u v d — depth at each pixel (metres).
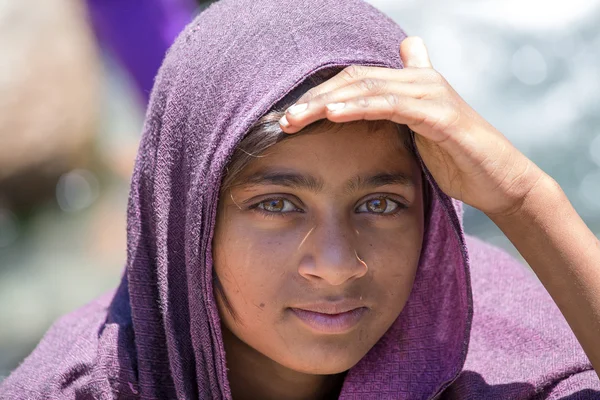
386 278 3.10
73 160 9.33
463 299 3.23
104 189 9.41
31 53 9.27
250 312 3.09
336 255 2.96
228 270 3.10
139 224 3.40
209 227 3.03
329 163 2.96
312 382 3.44
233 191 3.04
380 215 3.10
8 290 8.21
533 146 8.80
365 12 3.24
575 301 3.09
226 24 3.25
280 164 2.97
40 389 3.36
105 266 8.52
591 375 3.29
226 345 3.41
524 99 9.09
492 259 3.80
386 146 3.03
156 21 6.92
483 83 9.25
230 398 3.19
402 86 2.85
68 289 8.20
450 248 3.30
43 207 9.23
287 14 3.16
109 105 9.78
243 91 3.07
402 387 3.32
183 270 3.29
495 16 9.60
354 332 3.10
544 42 9.32
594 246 3.08
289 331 3.08
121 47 7.01
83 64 9.54
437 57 9.46
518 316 3.54
